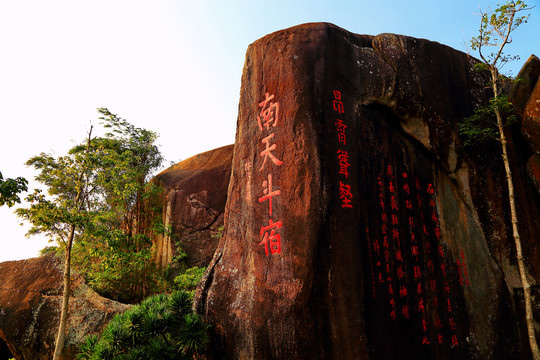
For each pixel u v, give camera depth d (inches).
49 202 277.0
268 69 237.8
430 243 229.9
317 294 186.5
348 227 197.6
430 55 258.8
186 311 235.9
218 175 541.0
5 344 349.1
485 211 249.0
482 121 259.8
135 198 493.0
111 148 350.3
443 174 255.6
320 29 228.1
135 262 385.1
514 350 227.0
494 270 240.7
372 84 231.9
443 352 208.1
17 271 373.7
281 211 207.0
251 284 209.0
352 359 177.8
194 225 506.0
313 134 206.8
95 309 320.8
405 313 202.8
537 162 254.1
